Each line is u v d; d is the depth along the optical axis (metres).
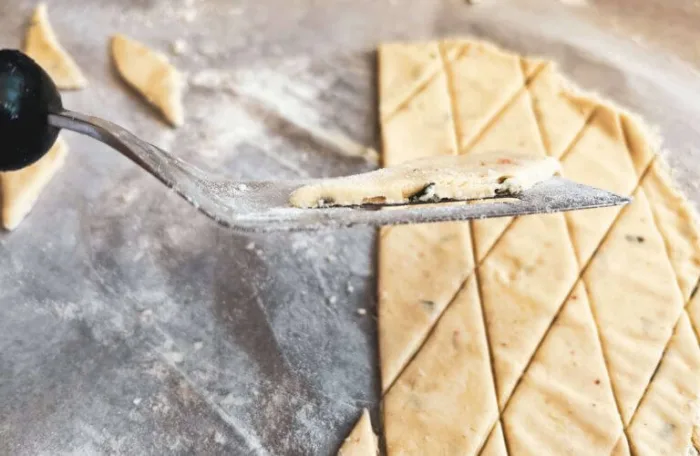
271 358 0.25
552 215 0.26
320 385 0.24
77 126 0.23
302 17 0.33
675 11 0.34
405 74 0.31
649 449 0.22
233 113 0.30
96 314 0.25
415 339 0.24
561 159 0.28
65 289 0.26
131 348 0.25
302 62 0.32
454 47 0.32
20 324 0.25
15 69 0.23
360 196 0.23
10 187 0.27
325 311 0.25
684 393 0.23
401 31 0.33
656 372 0.24
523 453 0.22
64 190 0.28
